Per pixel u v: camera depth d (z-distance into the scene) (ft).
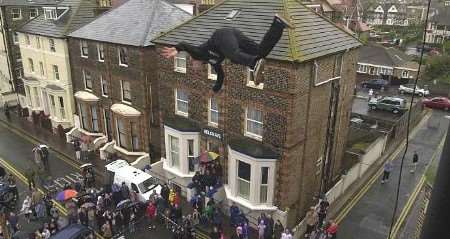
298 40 60.95
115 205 74.79
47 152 93.20
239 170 70.23
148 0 95.71
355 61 78.74
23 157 100.17
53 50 110.73
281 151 64.13
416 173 90.33
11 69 140.56
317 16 72.59
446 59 174.40
